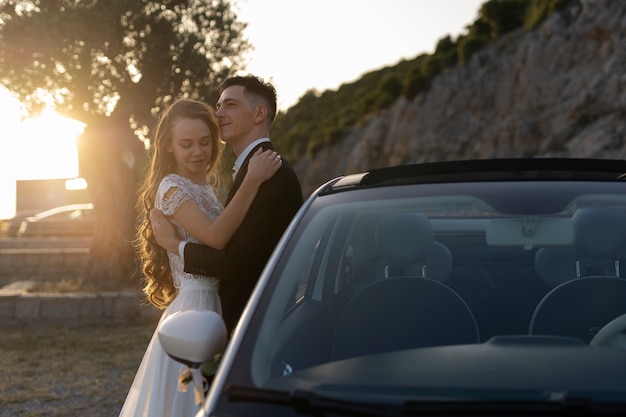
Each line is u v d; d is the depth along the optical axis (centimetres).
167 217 353
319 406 187
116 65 1329
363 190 276
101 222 1421
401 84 4981
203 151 360
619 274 312
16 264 1766
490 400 191
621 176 284
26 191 4144
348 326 256
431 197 267
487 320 286
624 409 181
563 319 268
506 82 3675
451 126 4028
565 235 273
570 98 3200
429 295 262
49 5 1320
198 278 357
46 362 853
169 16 1355
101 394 701
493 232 271
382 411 186
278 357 216
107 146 1373
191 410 345
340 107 7206
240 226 341
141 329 1073
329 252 319
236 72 1419
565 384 199
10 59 1294
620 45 3038
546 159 301
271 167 342
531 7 3872
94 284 1398
